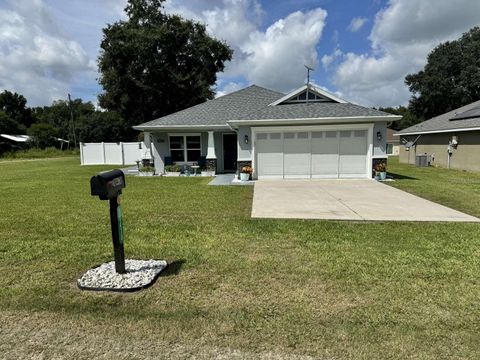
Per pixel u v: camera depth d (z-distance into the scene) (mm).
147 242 5461
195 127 16141
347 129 13305
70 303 3389
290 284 3812
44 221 7043
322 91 14695
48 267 4414
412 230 6082
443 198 9336
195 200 9422
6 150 44750
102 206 8703
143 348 2637
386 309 3225
